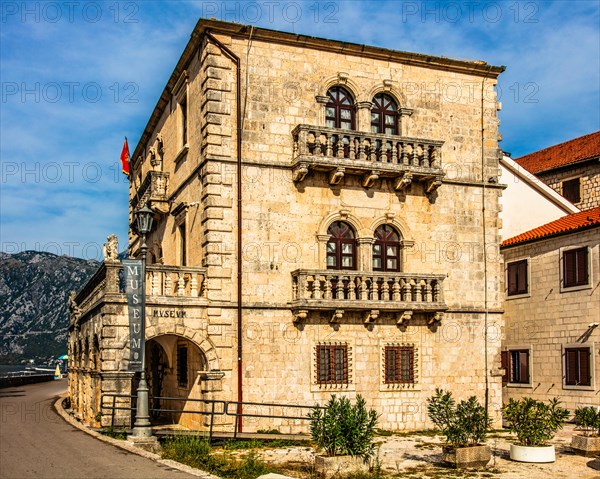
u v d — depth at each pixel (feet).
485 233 99.86
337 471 59.21
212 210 86.28
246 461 61.31
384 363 91.45
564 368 105.81
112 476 50.39
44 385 200.64
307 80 92.89
